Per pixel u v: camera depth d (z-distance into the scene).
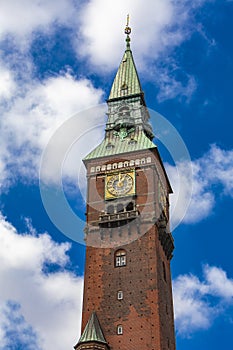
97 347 79.06
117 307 84.31
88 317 84.44
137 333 81.25
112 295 85.56
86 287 87.50
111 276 87.38
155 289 84.50
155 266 86.62
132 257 88.25
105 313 84.19
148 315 82.50
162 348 80.44
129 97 110.88
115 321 83.12
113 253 89.44
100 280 87.44
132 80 114.31
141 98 111.19
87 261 89.88
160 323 82.19
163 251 93.81
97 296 86.06
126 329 82.00
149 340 80.31
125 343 80.81
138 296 84.50
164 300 87.62
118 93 112.38
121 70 117.56
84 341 79.31
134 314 83.06
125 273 87.12
